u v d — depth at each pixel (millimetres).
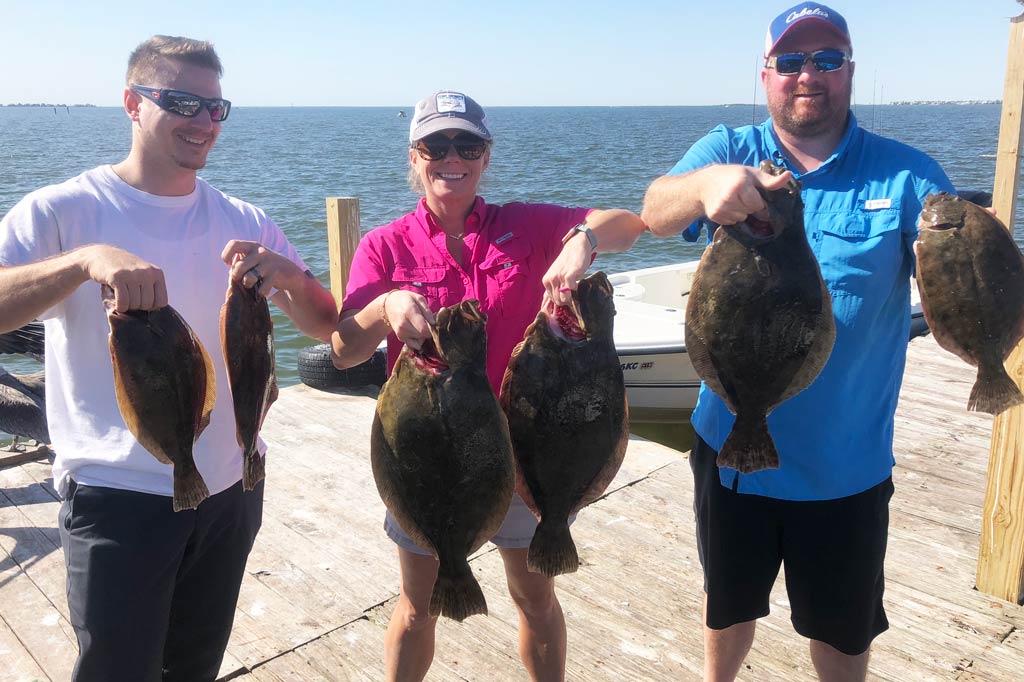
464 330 2354
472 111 2834
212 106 2707
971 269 2389
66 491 2686
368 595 4434
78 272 2330
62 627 4152
